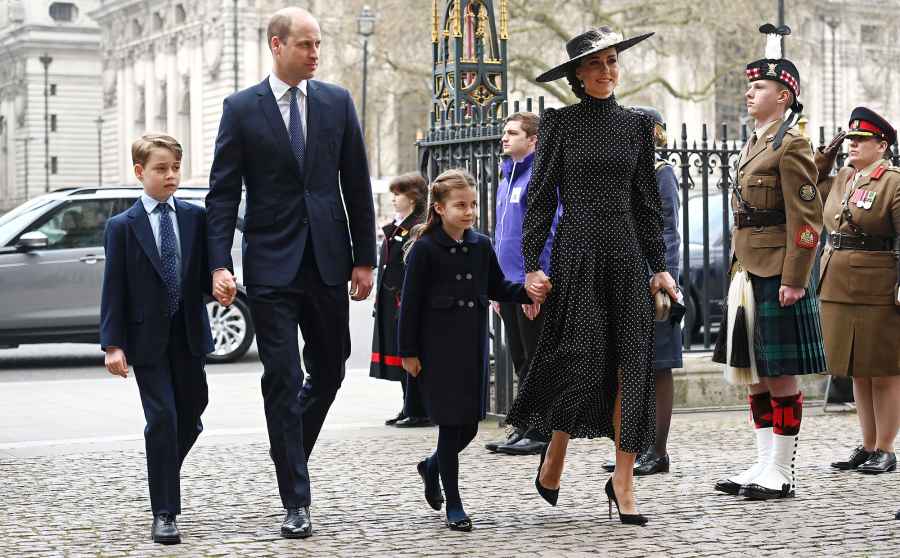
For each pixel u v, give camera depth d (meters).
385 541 7.35
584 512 8.11
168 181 7.70
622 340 7.74
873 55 59.56
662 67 51.78
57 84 124.31
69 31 124.31
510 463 9.94
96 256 17.88
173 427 7.56
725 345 9.06
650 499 8.50
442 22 12.91
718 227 17.81
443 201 7.82
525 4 43.25
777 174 8.67
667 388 9.44
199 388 7.84
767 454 8.65
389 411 13.15
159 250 7.69
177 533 7.36
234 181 7.79
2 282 17.55
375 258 8.05
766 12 44.41
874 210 9.62
